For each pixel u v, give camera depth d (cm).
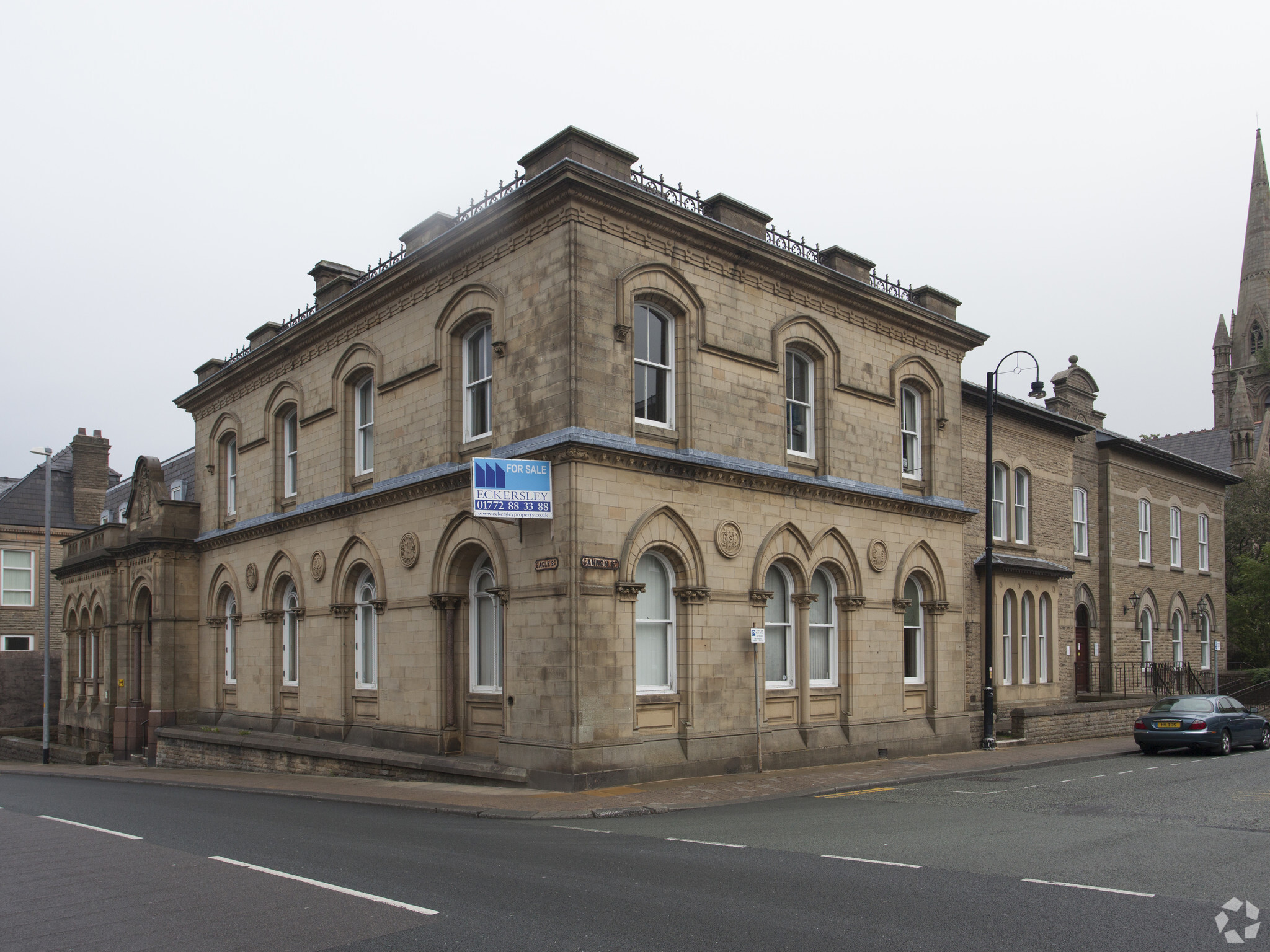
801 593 1973
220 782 2027
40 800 1700
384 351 2103
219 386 2820
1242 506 5031
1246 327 9006
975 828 1177
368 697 2086
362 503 2102
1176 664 3731
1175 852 1016
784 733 1900
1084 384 3403
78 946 684
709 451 1806
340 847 1058
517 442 1700
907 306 2259
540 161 1716
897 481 2248
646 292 1736
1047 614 2898
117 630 3191
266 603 2506
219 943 682
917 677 2289
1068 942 680
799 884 853
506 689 1677
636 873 903
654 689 1716
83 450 4912
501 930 705
